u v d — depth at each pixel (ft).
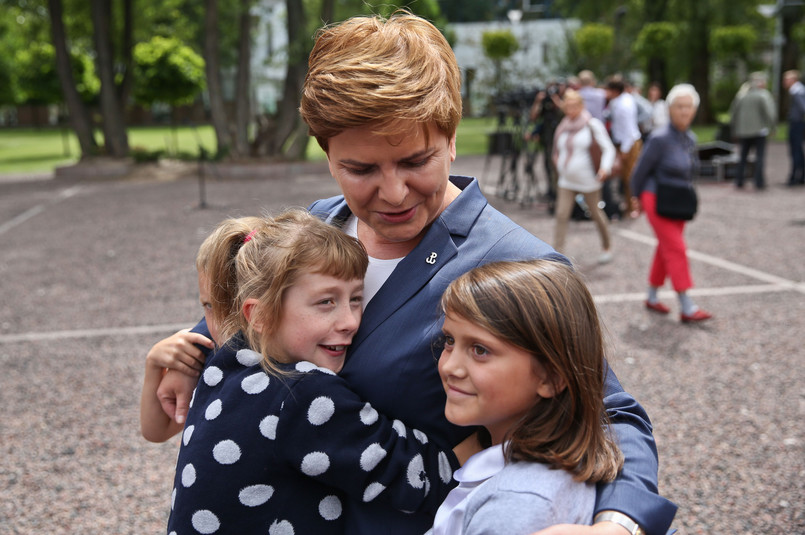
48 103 77.30
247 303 3.83
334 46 3.50
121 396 13.91
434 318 3.84
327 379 3.73
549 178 31.71
